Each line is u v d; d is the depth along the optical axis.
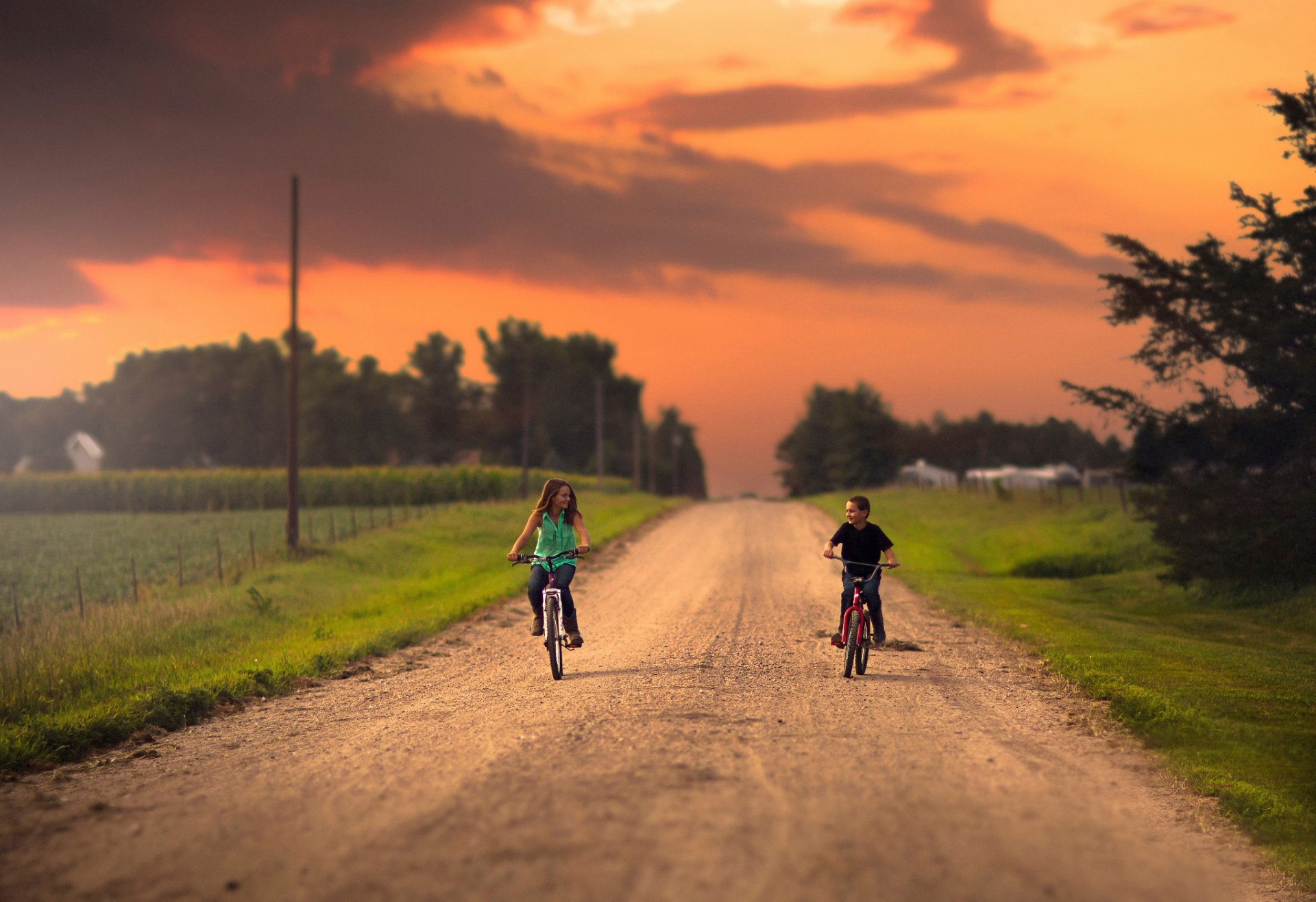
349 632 20.53
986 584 30.03
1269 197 27.12
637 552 40.50
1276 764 10.02
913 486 97.00
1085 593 30.64
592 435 183.12
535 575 14.57
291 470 36.44
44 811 8.12
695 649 17.38
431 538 41.91
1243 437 27.22
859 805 7.35
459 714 11.84
